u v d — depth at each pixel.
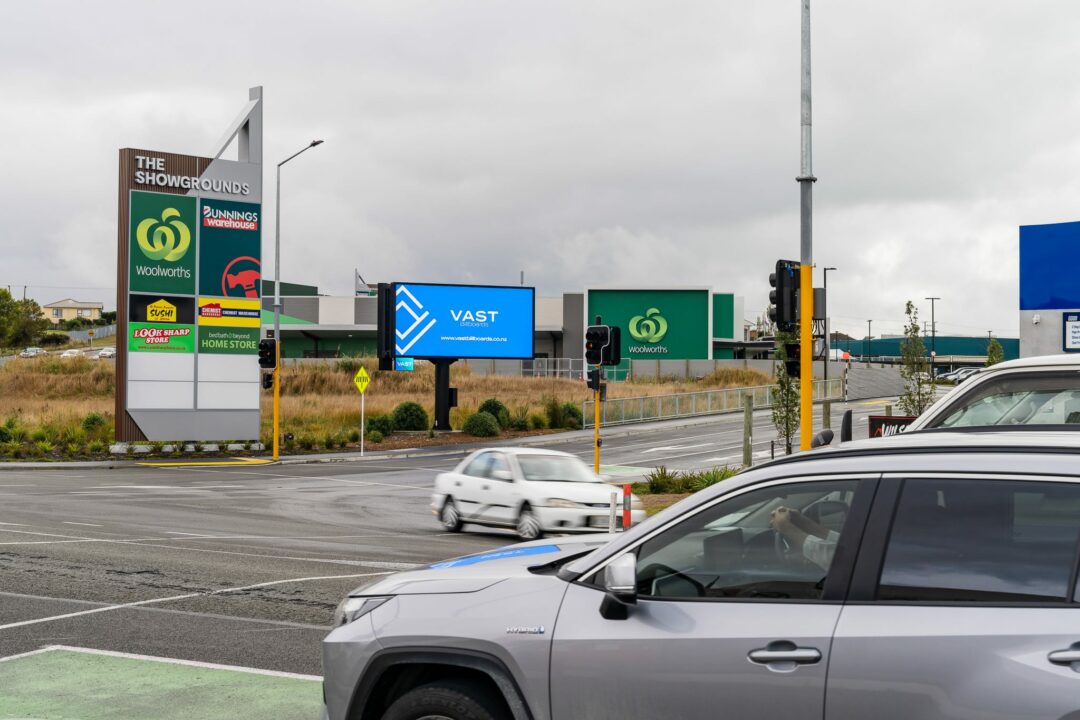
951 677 3.65
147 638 9.57
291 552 15.97
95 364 72.94
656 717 4.19
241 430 44.56
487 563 5.16
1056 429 4.61
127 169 42.66
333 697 4.95
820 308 18.56
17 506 23.67
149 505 24.94
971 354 136.50
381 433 49.41
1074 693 3.44
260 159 45.03
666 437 50.00
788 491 4.22
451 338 51.75
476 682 4.71
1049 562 3.68
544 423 53.75
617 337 26.75
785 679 3.93
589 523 19.03
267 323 94.94
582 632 4.36
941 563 3.84
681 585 4.34
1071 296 27.45
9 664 8.61
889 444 4.21
